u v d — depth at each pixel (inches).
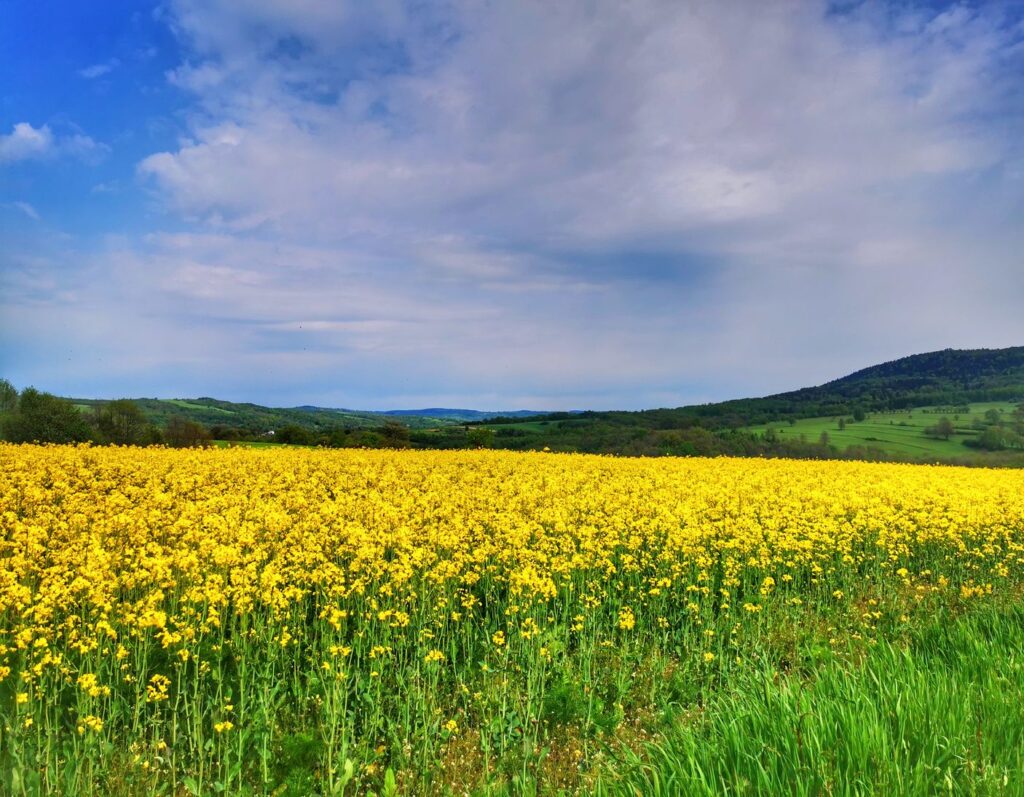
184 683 310.0
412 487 880.9
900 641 392.2
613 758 258.7
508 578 451.8
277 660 352.5
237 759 270.7
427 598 407.2
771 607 457.4
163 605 413.1
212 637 363.6
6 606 325.1
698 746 217.0
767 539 544.1
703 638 388.5
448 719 317.4
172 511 641.6
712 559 491.5
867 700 225.1
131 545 507.8
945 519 634.2
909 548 609.6
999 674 268.4
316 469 1063.0
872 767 192.5
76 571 387.2
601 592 456.8
